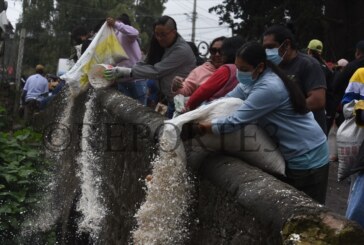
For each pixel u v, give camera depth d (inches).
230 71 185.0
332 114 343.0
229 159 158.1
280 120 165.5
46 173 317.1
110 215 245.3
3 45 660.7
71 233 291.7
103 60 307.9
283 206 120.8
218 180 150.0
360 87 216.8
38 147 351.9
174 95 228.2
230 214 141.9
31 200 292.0
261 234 126.0
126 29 308.2
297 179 171.3
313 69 210.4
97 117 282.5
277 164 167.5
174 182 167.0
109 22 307.0
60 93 390.0
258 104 159.2
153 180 170.7
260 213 126.2
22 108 642.2
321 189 174.9
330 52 751.7
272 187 130.7
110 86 292.5
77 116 326.3
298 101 164.2
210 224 153.7
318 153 170.9
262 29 827.4
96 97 288.0
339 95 333.4
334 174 335.9
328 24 754.8
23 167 295.4
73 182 309.6
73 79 309.4
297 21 767.1
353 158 215.8
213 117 163.5
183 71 252.1
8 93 682.2
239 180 141.6
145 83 309.7
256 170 146.0
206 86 184.1
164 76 253.9
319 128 172.7
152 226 170.6
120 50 306.8
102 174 264.7
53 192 326.6
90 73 291.4
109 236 242.2
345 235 110.0
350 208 179.8
